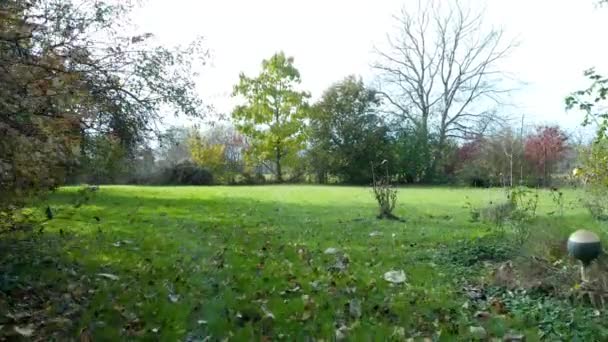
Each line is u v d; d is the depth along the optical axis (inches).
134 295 170.4
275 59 1346.0
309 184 1261.1
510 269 203.2
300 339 136.9
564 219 292.0
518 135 971.9
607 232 245.6
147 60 271.6
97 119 226.4
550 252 211.6
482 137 1204.5
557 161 893.2
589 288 170.4
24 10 182.2
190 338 135.9
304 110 1348.4
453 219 427.5
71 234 282.0
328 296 175.2
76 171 239.6
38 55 176.7
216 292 178.7
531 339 138.3
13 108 146.5
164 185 1099.9
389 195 459.2
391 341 136.1
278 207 523.5
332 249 264.8
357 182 1269.7
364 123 1282.0
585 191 422.0
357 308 160.7
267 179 1374.3
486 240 290.4
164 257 237.0
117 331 137.3
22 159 154.3
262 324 147.1
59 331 135.7
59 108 171.0
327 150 1294.3
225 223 375.6
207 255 246.1
